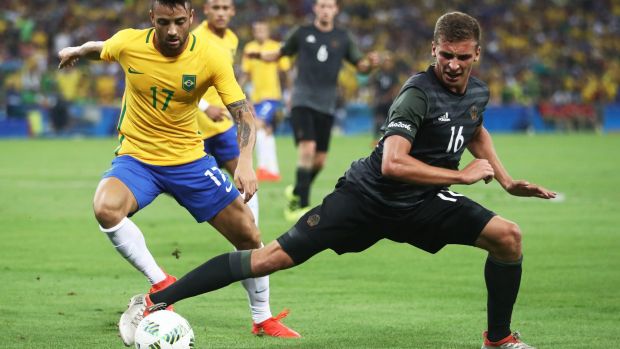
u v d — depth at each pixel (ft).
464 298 80.89
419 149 59.31
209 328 68.74
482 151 63.62
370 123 404.57
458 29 56.18
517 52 478.59
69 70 384.06
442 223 59.77
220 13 100.94
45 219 132.46
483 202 156.87
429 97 57.93
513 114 425.69
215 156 97.04
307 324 70.49
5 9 427.74
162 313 56.34
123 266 95.50
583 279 89.56
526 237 117.39
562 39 499.51
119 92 385.91
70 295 80.12
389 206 59.00
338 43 137.49
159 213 142.92
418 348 62.80
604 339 65.46
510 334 61.87
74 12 434.71
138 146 66.95
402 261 100.07
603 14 521.65
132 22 434.71
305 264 98.02
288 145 324.19
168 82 64.69
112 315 72.23
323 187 177.99
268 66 191.93
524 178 199.31
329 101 136.67
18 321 69.77
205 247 108.27
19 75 380.58
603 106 441.68
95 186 178.81
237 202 67.67
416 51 458.91
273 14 465.06
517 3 510.58
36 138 360.69
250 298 66.39
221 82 65.21
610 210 145.79
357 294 82.58
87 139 353.31
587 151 289.74
